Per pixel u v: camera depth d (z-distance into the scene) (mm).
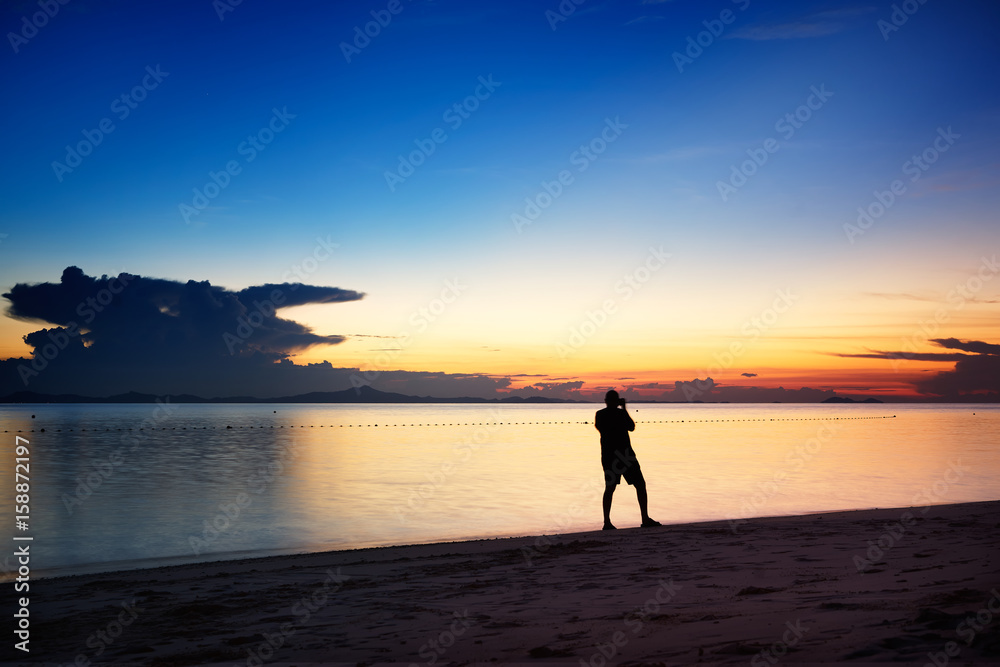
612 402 11664
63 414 132000
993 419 101625
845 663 3186
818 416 129625
